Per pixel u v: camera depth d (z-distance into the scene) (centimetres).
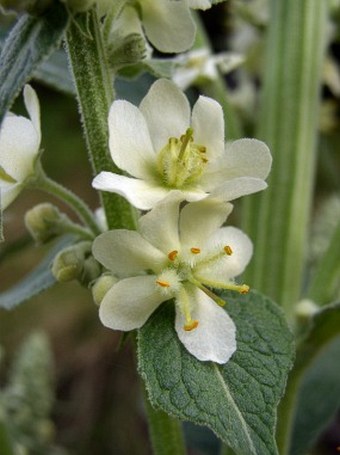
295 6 15
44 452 19
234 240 10
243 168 10
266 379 10
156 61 12
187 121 10
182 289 10
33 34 9
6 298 12
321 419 16
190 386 9
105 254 10
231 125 16
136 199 9
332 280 14
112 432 29
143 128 10
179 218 10
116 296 10
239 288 10
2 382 30
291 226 15
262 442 9
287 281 15
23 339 32
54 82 14
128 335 10
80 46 10
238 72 21
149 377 9
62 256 11
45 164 34
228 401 9
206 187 10
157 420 12
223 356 10
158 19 11
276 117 15
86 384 30
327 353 16
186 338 10
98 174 10
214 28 25
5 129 10
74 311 32
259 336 10
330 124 23
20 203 33
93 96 10
